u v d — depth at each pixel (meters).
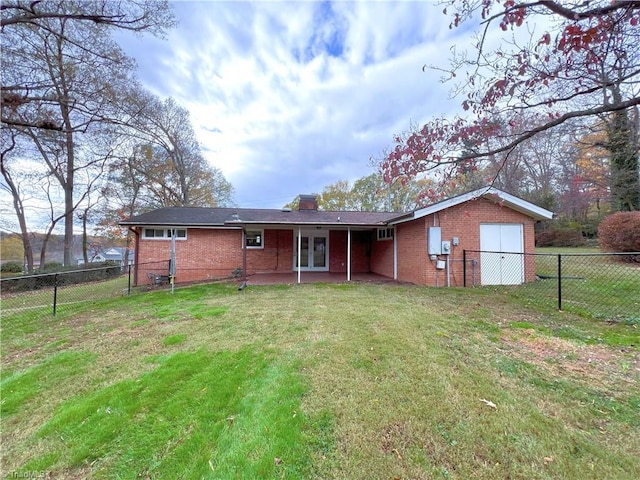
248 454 2.00
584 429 2.18
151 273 11.83
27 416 2.57
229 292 8.55
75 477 1.92
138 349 4.04
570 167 15.84
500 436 2.11
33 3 5.57
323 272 13.56
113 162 19.23
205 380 3.05
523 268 9.51
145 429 2.32
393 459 1.93
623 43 2.87
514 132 4.00
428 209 8.90
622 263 10.48
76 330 5.14
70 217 17.56
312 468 1.87
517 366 3.21
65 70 8.66
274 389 2.81
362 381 2.92
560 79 3.20
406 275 10.46
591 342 3.93
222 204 28.73
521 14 2.63
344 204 31.66
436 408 2.45
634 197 12.34
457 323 4.82
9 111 5.82
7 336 4.93
